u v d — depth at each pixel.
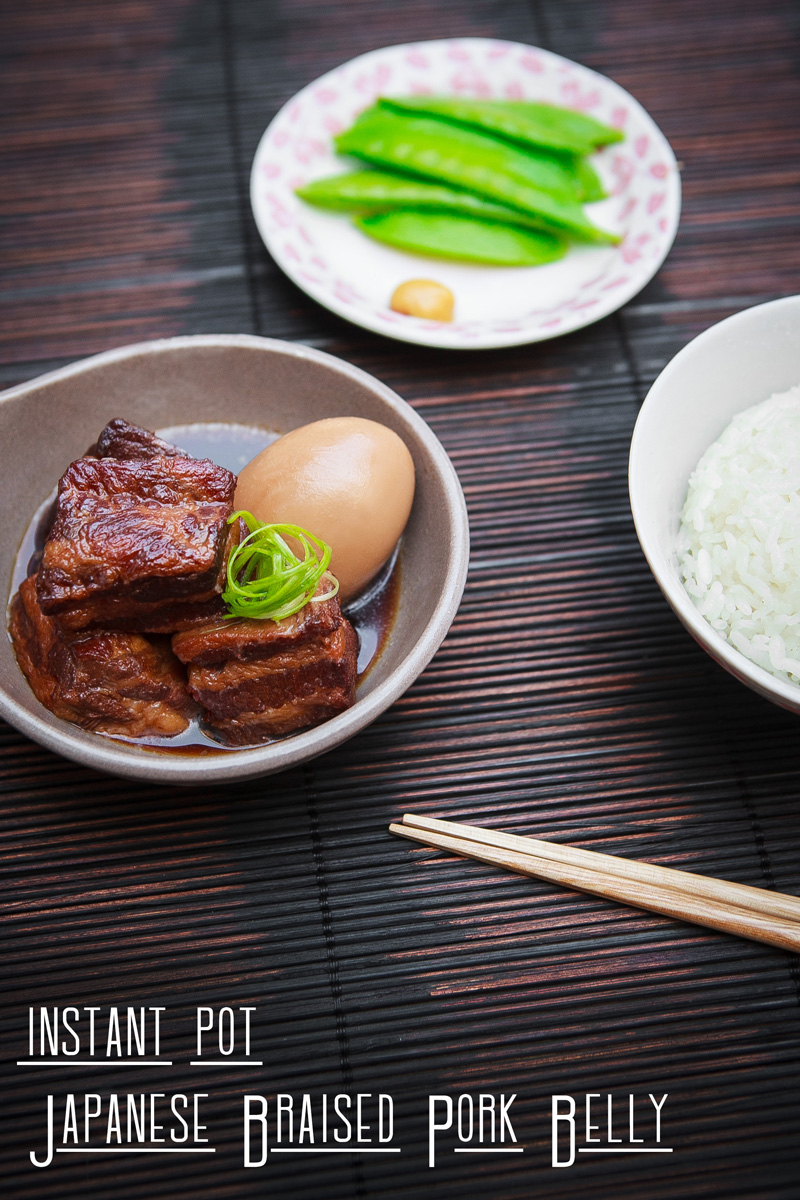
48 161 0.60
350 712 0.45
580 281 0.57
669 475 0.50
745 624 0.48
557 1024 0.47
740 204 0.60
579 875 0.48
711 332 0.49
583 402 0.56
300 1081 0.46
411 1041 0.47
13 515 0.49
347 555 0.48
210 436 0.51
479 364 0.56
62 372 0.50
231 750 0.48
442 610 0.47
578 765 0.50
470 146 0.58
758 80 0.62
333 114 0.59
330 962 0.47
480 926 0.48
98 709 0.47
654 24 0.63
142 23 0.63
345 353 0.56
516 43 0.63
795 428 0.49
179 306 0.57
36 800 0.49
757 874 0.49
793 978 0.47
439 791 0.49
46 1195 0.45
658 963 0.47
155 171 0.60
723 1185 0.45
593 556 0.53
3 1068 0.46
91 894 0.48
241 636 0.46
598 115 0.59
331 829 0.49
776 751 0.50
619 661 0.51
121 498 0.46
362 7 0.63
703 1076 0.46
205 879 0.48
